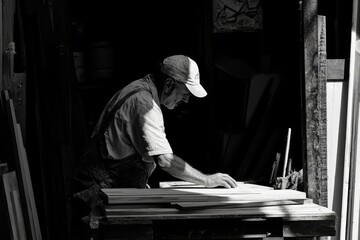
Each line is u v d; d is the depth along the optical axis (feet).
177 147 24.75
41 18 20.85
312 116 16.51
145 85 16.17
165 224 13.38
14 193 17.28
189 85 15.87
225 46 24.50
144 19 25.09
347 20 20.88
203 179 15.44
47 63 20.92
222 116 24.36
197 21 24.29
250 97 24.04
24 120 20.18
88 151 16.42
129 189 15.35
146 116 15.52
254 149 23.72
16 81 19.80
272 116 23.76
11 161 18.26
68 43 22.39
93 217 13.17
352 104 18.94
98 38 25.26
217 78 24.43
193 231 13.39
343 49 20.94
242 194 14.69
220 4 23.67
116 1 25.14
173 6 24.94
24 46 20.30
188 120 24.71
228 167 24.02
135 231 13.16
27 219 17.99
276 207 14.02
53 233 20.57
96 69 24.66
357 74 19.01
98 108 25.00
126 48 25.08
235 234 13.50
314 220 13.56
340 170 19.22
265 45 24.20
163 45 25.04
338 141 19.26
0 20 18.98
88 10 25.27
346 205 18.97
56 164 20.67
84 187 16.28
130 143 16.01
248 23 23.65
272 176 19.79
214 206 13.74
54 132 20.75
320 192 16.61
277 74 23.97
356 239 18.99
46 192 20.59
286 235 13.52
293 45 23.35
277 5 23.95
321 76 17.44
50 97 20.86
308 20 16.43
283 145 22.27
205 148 24.38
